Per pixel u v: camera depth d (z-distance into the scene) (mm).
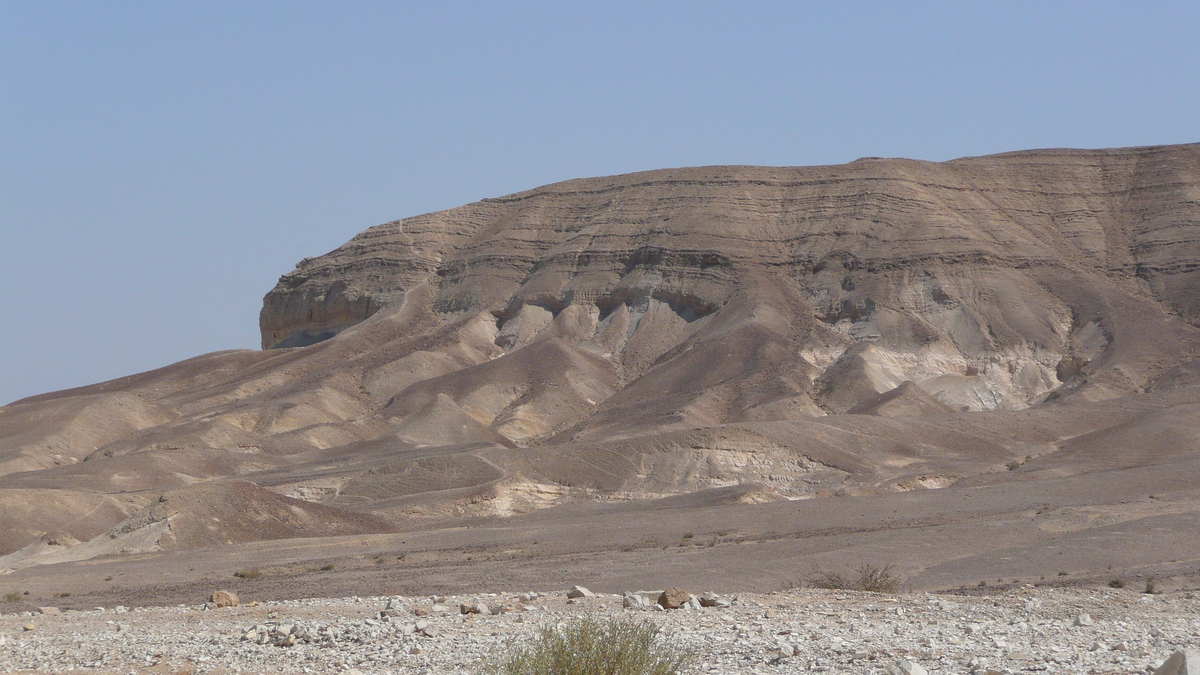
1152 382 160375
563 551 71750
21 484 123812
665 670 18312
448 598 34656
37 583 66375
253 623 30281
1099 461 109250
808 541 63219
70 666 24234
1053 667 19312
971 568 53500
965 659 20469
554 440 156375
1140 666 19328
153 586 62125
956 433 132500
